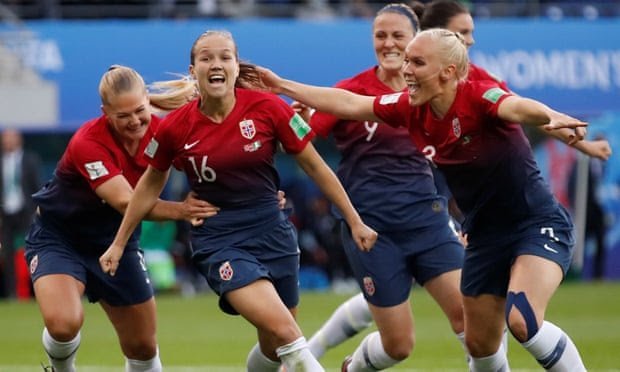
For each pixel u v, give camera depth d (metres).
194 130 21.02
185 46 57.06
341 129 25.58
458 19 25.95
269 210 21.55
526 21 58.66
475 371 22.25
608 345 35.44
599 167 59.88
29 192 52.84
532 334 20.11
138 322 23.66
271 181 21.69
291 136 21.22
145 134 22.42
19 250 54.97
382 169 25.08
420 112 21.09
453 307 24.50
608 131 60.19
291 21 57.50
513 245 21.17
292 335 20.38
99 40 56.91
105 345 37.50
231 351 35.59
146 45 56.97
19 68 56.62
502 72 58.41
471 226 21.62
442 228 24.95
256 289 20.73
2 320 45.59
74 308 22.47
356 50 57.59
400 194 24.89
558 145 60.47
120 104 21.81
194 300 54.81
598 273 61.19
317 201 59.78
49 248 23.30
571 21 58.84
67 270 22.98
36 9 61.69
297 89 22.69
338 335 28.28
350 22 57.66
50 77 56.72
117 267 23.11
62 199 23.14
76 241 23.45
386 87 25.48
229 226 21.39
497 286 21.50
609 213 61.56
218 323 44.31
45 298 22.52
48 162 62.78
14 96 56.47
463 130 20.48
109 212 23.27
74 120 56.66
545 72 58.56
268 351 22.53
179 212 21.48
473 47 58.41
